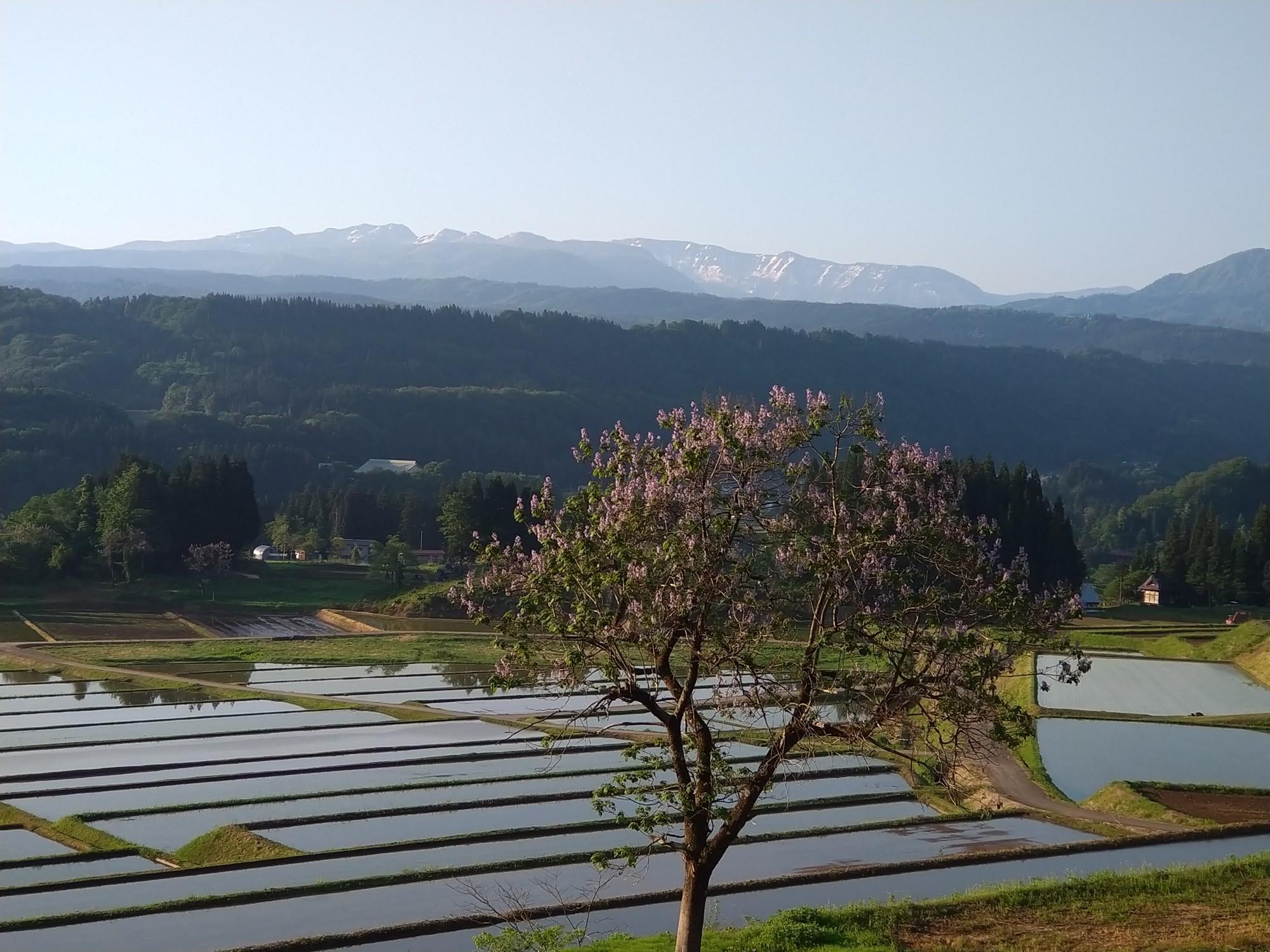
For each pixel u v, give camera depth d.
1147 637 120.19
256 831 53.38
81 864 49.19
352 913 42.03
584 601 28.27
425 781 61.84
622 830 52.75
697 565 27.09
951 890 42.81
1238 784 60.91
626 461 28.56
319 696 88.38
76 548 155.50
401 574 160.12
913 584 29.02
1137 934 33.66
